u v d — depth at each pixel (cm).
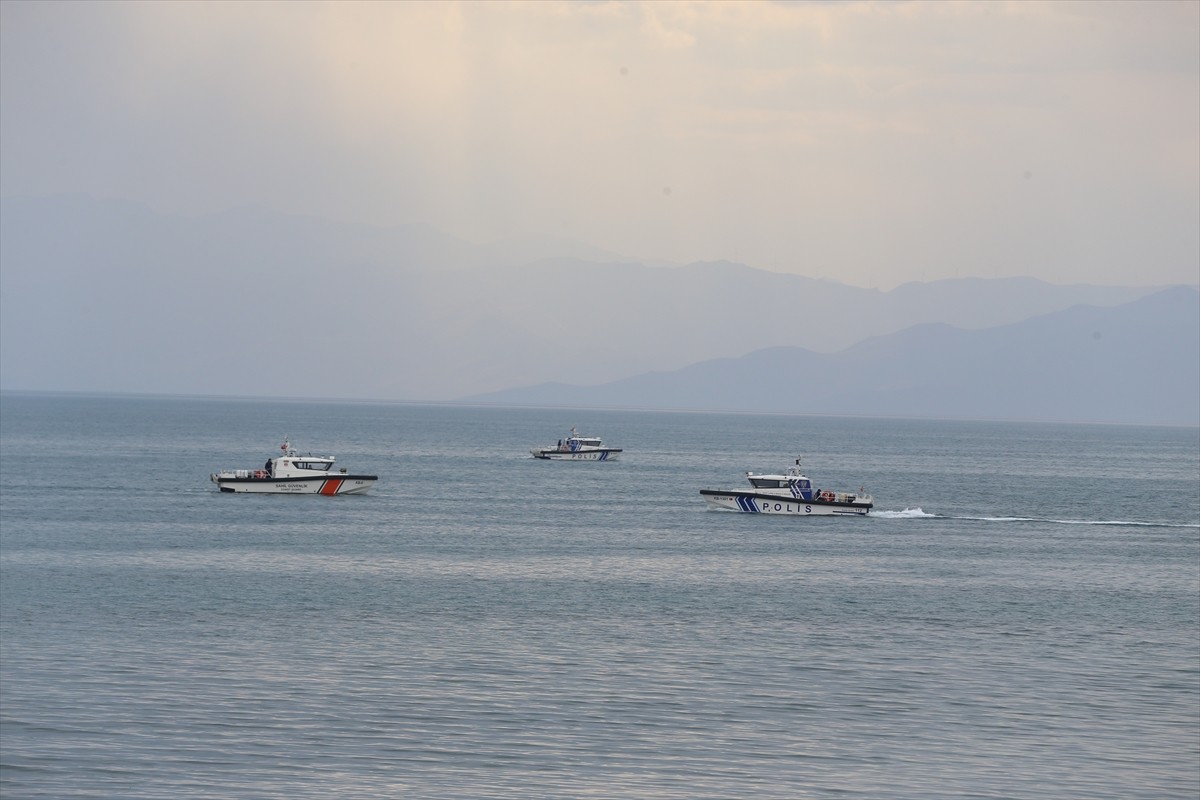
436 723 17338
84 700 18075
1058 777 15812
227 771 15300
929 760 16312
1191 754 16812
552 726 17312
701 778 15425
